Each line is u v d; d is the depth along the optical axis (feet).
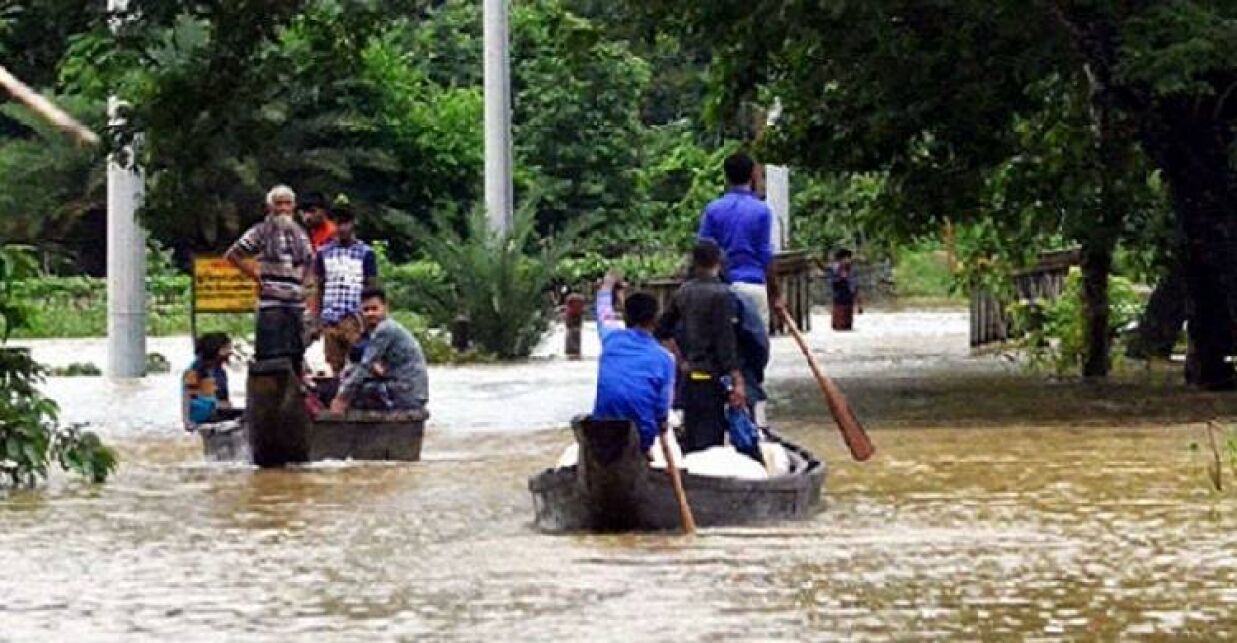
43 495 75.05
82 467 78.38
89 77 103.91
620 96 277.64
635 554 59.31
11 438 76.79
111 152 105.60
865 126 118.21
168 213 108.58
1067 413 102.22
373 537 63.62
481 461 85.25
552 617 49.70
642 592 53.06
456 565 57.88
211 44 106.22
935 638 47.01
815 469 68.44
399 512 69.41
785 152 120.16
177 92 105.81
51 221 276.41
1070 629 48.08
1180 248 114.11
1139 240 120.37
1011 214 123.85
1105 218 119.03
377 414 85.10
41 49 105.91
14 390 77.82
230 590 54.29
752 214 80.18
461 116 283.18
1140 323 135.64
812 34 101.40
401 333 86.63
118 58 103.50
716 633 47.52
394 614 50.47
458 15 315.17
